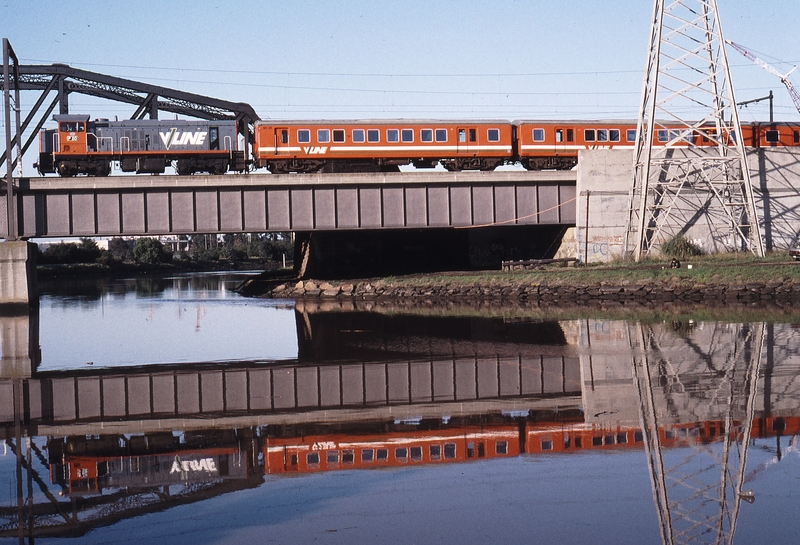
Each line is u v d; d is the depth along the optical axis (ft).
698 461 43.32
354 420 55.47
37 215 155.94
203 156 171.53
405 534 34.42
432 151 170.30
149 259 447.01
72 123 165.27
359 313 135.44
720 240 171.12
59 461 46.78
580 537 33.53
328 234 214.90
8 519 37.29
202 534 34.96
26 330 122.21
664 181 171.01
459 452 46.62
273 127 166.40
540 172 170.50
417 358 81.25
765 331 91.40
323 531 35.01
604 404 57.06
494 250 217.15
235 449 48.70
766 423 50.42
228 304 171.32
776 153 174.19
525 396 61.16
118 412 60.39
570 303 142.51
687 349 80.02
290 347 94.58
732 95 157.89
